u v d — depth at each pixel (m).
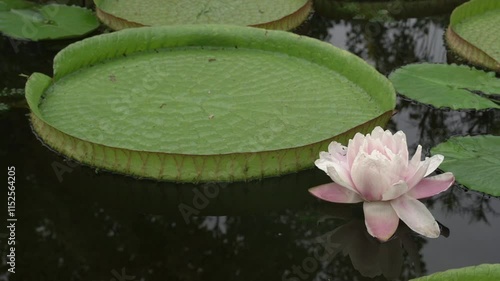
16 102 2.64
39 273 1.79
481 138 2.32
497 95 2.74
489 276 1.51
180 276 1.79
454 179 1.97
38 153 2.29
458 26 3.37
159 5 3.53
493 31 3.32
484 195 2.09
